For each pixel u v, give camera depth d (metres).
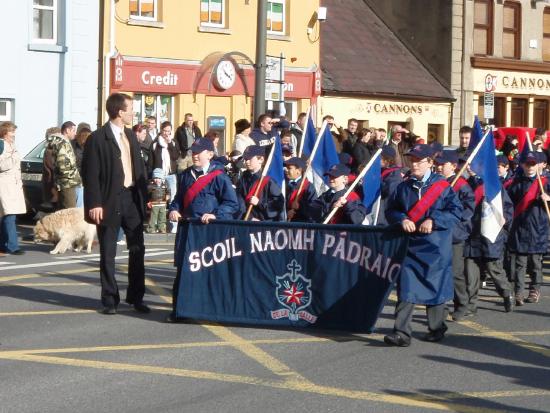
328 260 12.40
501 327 13.53
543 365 11.23
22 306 14.20
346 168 13.49
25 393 9.57
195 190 13.16
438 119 43.25
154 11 32.12
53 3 29.83
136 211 13.67
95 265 18.30
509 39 46.66
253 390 9.81
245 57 32.66
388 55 42.75
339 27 42.03
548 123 48.81
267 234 12.68
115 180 13.36
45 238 20.09
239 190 14.42
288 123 20.28
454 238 13.60
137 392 9.66
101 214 13.35
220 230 12.86
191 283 12.95
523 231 15.50
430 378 10.46
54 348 11.55
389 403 9.44
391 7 44.81
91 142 13.31
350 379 10.33
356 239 12.25
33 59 29.28
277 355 11.37
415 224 11.87
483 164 14.10
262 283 12.73
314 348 11.76
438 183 11.90
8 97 28.83
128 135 13.55
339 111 38.72
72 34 29.98
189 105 33.00
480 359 11.43
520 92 47.03
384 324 13.48
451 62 43.78
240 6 34.59
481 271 16.31
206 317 12.87
